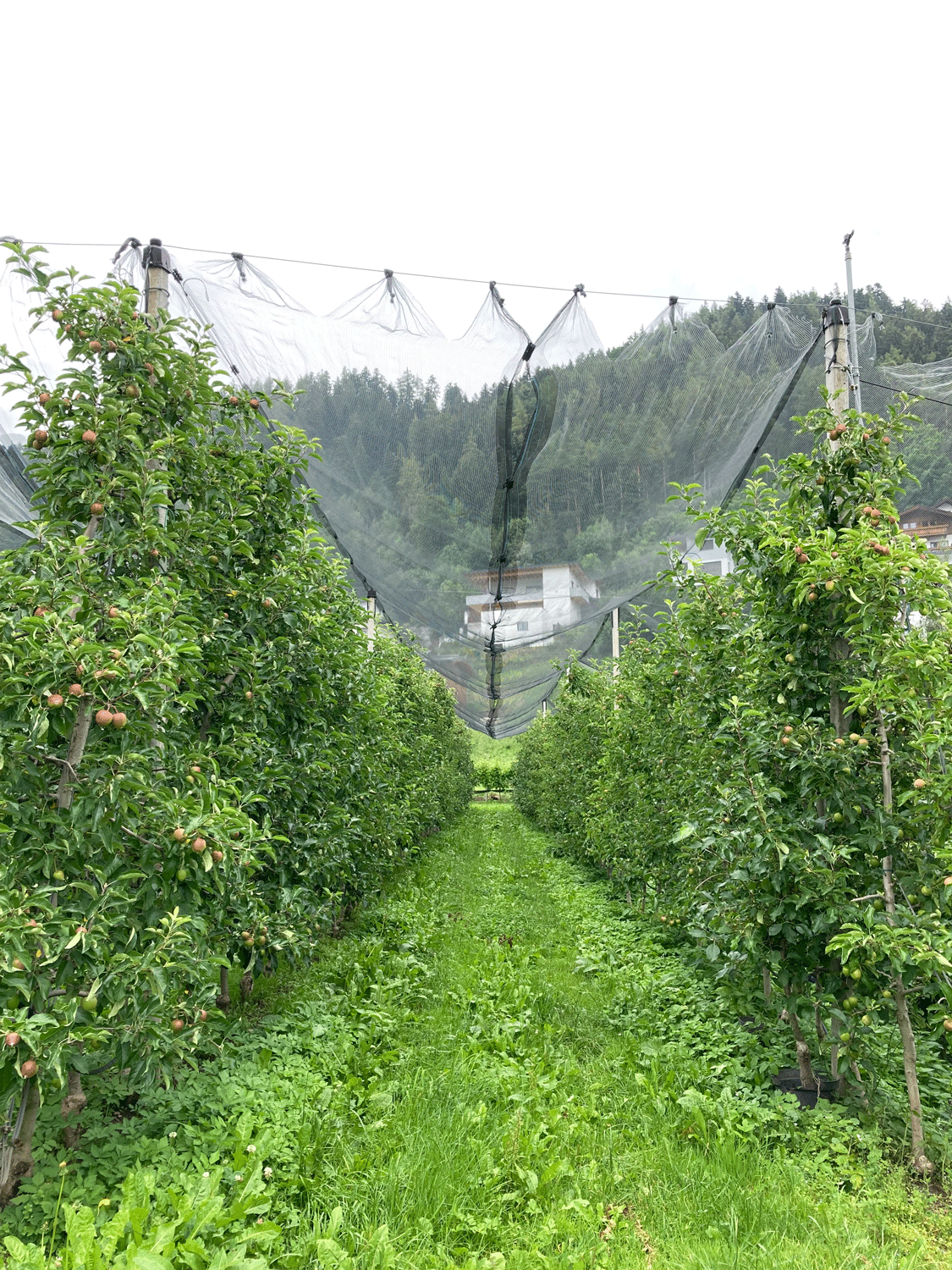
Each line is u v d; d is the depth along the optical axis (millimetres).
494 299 5102
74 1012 2568
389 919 7586
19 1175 2803
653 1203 3078
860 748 3705
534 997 5488
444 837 15508
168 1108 3275
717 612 5145
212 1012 3268
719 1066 4160
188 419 3867
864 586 3680
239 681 4363
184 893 3064
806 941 3881
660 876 6625
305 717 4973
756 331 5574
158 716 2990
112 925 2766
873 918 3412
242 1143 3064
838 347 4738
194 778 3342
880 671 3764
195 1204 2631
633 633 8086
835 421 4207
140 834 3035
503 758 40719
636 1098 3912
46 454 3537
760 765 4145
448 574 7148
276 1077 3764
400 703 9828
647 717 7172
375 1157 3246
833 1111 3697
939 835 3389
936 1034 4320
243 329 5320
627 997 5445
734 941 4082
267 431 5062
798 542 3865
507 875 11180
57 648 2600
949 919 3441
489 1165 3213
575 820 11562
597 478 6129
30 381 3416
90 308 3539
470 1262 2613
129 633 2932
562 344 5301
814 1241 2789
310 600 4766
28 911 2654
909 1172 3318
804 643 4145
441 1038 4734
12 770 2689
